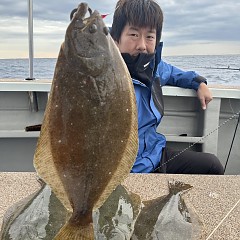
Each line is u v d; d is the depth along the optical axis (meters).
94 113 0.41
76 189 0.42
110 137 0.42
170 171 1.11
